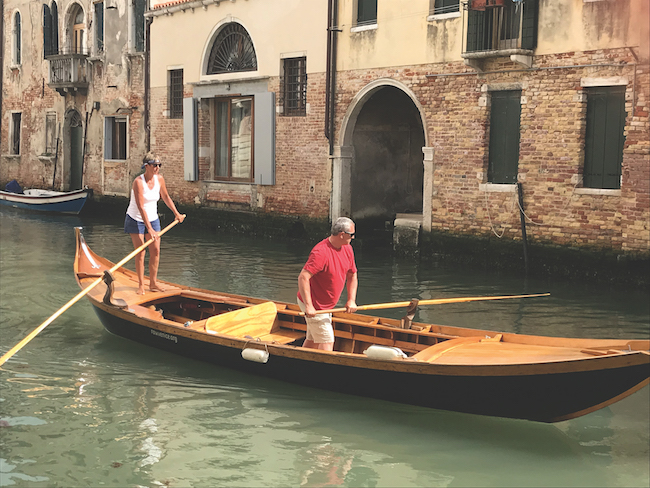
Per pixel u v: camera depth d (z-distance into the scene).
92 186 22.25
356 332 6.88
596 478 4.75
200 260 12.84
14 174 26.02
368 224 15.31
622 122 10.68
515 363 5.11
